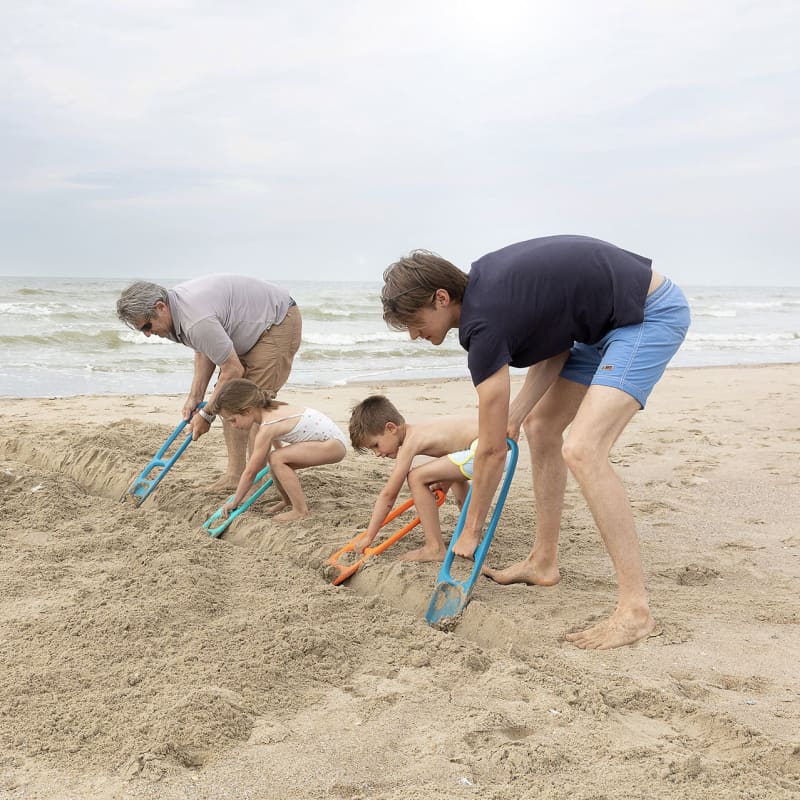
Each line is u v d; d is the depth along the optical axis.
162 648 3.06
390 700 2.71
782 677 2.98
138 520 4.74
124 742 2.44
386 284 3.18
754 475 6.15
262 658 2.96
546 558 3.87
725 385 11.70
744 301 51.94
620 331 3.21
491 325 3.05
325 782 2.26
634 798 2.17
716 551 4.45
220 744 2.44
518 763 2.32
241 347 5.12
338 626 3.26
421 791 2.19
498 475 3.33
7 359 13.77
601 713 2.65
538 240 3.25
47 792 2.20
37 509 4.87
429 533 4.09
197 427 5.06
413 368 14.72
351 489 5.52
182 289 4.91
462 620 3.41
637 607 3.26
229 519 4.68
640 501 5.41
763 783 2.27
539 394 3.70
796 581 4.00
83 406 8.99
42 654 2.99
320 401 9.62
